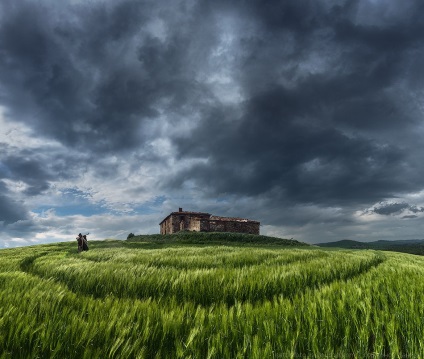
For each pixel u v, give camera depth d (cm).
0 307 400
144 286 727
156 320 400
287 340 329
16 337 324
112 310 424
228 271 812
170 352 332
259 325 372
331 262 1056
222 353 311
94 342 329
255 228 7056
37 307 441
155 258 1315
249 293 639
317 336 348
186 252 1667
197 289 666
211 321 384
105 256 1549
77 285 821
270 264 1111
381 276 703
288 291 662
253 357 289
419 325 355
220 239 4903
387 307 420
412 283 592
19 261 1495
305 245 4931
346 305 448
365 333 342
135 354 303
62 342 321
